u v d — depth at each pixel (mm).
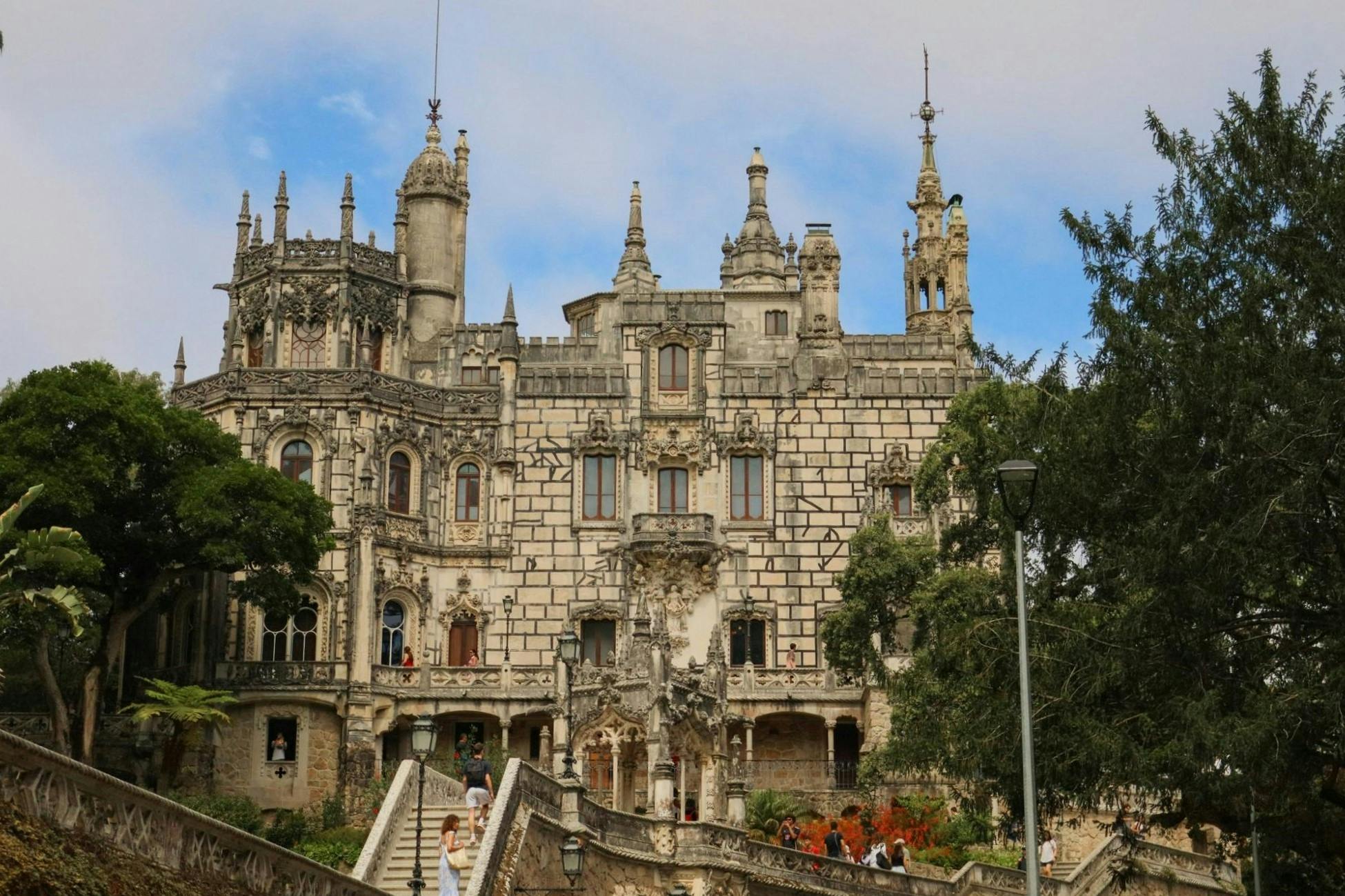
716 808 55969
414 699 75938
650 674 54250
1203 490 37219
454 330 86438
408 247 87625
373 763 74812
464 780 48719
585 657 80438
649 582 81062
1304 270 38125
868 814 65438
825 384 83375
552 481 82062
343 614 76562
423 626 79188
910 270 100688
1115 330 39469
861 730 76188
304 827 64312
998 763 40188
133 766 69312
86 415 63938
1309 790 39250
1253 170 39344
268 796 73562
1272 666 38344
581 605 80562
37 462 62812
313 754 74500
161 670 75688
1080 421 40469
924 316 98688
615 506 82000
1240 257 39219
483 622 80250
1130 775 37438
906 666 72250
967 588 49906
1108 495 40281
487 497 81875
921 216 100938
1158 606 37844
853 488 82375
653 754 53094
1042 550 41875
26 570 59500
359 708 74750
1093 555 41594
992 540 49625
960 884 55000
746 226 97188
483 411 82562
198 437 68625
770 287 88000
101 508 65875
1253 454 36938
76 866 22547
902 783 69375
